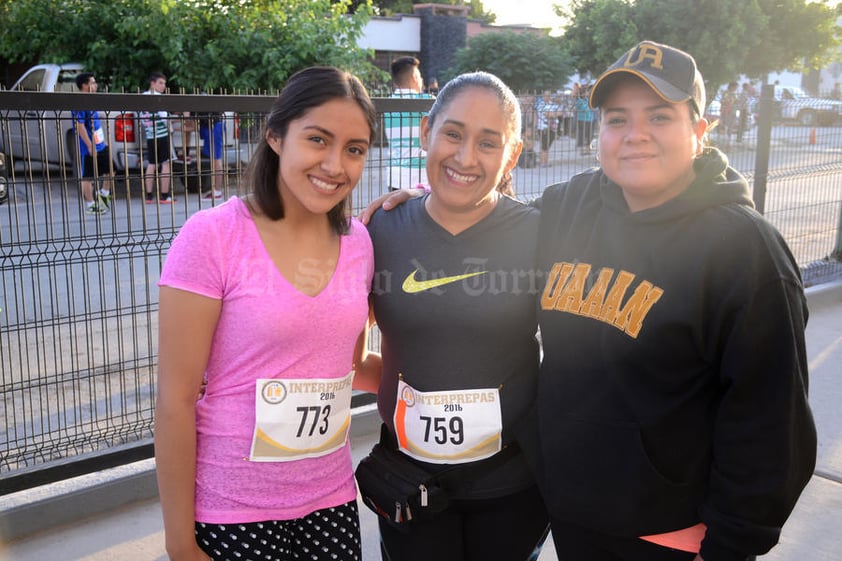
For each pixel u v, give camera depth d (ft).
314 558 5.99
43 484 10.55
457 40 86.94
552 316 6.22
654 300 5.52
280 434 5.65
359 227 6.32
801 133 21.42
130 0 39.70
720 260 5.31
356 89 5.60
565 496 6.16
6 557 9.75
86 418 13.10
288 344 5.59
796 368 5.20
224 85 37.55
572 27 70.08
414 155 13.35
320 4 39.96
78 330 17.19
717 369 5.52
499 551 7.02
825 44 65.67
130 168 13.55
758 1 64.08
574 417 6.06
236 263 5.49
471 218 6.70
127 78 38.81
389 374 7.06
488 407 6.63
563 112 16.08
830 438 13.25
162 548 10.03
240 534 5.61
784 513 5.32
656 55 5.59
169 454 5.49
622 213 5.90
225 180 11.72
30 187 10.84
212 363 5.67
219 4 38.22
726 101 20.08
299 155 5.43
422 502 6.45
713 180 5.60
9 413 13.08
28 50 41.57
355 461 12.36
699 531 5.85
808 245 24.90
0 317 17.33
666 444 5.68
